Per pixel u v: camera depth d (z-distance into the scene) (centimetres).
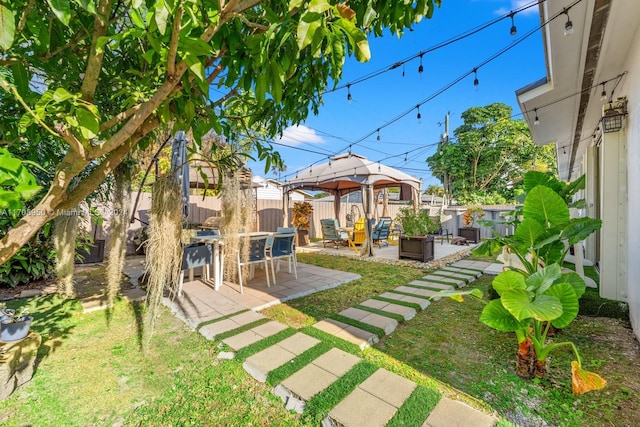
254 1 103
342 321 287
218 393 183
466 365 212
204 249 387
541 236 244
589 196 506
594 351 231
